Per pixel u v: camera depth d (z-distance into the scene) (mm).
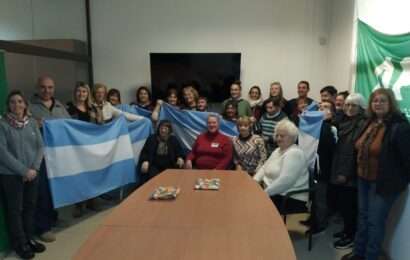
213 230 1633
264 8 4844
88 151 3301
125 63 5051
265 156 3328
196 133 3982
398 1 2893
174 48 4980
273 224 1709
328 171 2986
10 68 3223
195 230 1635
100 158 3412
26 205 2770
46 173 3021
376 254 2396
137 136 3904
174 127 4066
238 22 4891
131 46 5016
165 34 4965
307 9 4805
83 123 3270
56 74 4145
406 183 2248
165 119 3939
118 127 3631
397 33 2916
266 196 2156
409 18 2738
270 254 1401
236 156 3438
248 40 4910
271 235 1580
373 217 2359
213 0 4863
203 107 4289
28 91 3516
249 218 1785
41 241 2980
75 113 3436
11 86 3244
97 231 1625
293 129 2680
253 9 4855
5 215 2723
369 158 2373
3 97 2725
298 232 3170
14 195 2631
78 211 3564
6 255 2744
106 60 5055
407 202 2264
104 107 3756
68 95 4453
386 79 3037
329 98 3543
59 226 3301
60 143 3082
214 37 4930
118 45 5020
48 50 3840
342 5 4246
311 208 2832
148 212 1869
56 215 3348
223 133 3766
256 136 3400
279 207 2662
